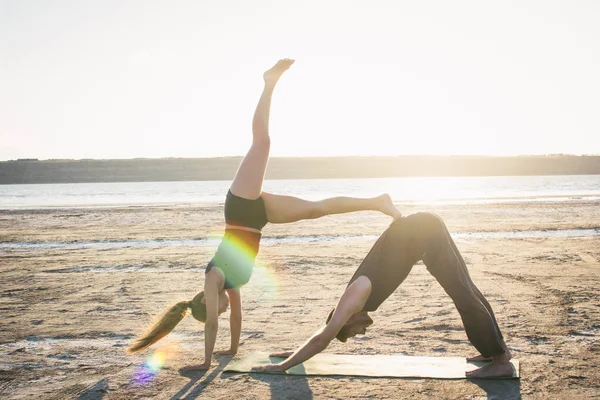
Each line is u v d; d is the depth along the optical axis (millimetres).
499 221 22766
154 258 14297
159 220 26766
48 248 17250
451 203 35719
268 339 6723
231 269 5570
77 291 10094
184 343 6711
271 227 22078
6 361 6035
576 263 12070
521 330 6832
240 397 4766
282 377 5281
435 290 9414
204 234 20047
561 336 6559
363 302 5074
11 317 8133
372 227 21391
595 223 21078
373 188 89562
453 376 5172
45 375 5543
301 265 12547
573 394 4711
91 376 5477
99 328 7402
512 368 5152
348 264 12570
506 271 11164
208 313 5535
